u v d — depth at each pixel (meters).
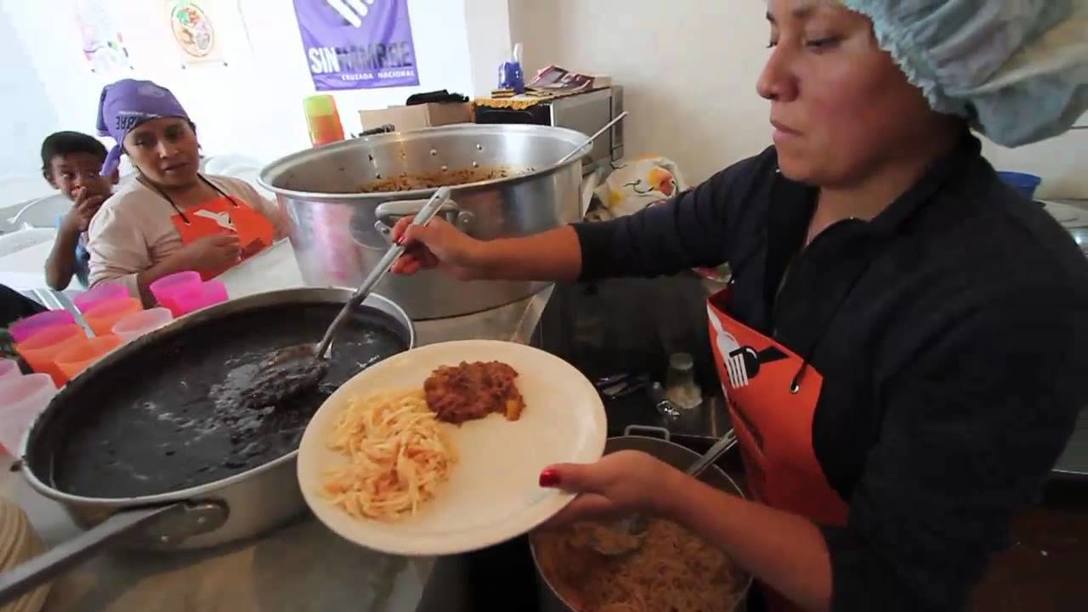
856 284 0.57
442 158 1.37
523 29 2.07
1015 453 0.45
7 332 0.97
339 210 0.92
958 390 0.46
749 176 0.77
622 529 0.86
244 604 0.54
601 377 1.82
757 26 1.83
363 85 2.71
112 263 1.67
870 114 0.47
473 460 0.60
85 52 3.25
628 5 1.93
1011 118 0.48
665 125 2.05
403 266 0.88
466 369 0.69
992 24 0.40
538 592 0.84
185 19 2.91
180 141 1.76
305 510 0.62
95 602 0.54
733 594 0.78
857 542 0.50
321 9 2.61
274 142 3.07
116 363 0.76
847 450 0.61
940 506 0.46
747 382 0.71
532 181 0.97
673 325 1.74
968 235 0.49
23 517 0.55
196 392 0.74
